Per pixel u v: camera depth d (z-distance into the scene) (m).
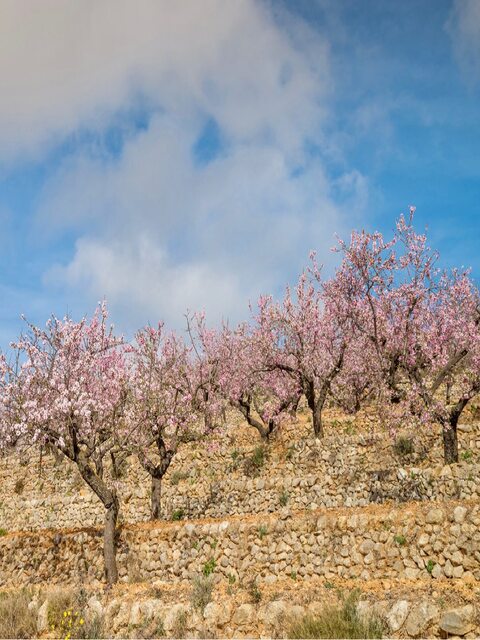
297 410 32.12
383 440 20.80
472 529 12.55
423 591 11.79
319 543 14.63
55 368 19.66
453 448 18.62
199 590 14.02
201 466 25.66
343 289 25.11
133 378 22.25
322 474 21.20
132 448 21.16
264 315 29.41
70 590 16.47
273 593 13.50
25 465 33.00
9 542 21.02
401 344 23.52
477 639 9.91
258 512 20.80
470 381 20.53
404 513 13.73
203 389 27.50
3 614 15.52
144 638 13.32
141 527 18.80
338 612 11.39
